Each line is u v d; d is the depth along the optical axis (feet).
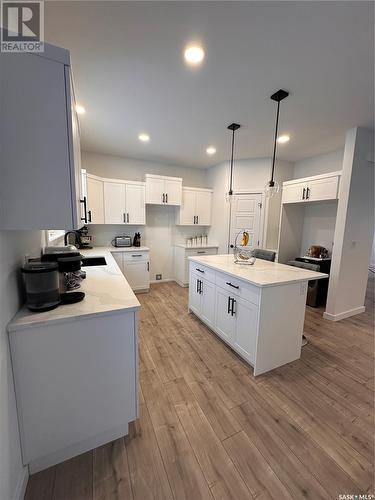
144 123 8.93
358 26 4.33
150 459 4.07
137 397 4.46
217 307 8.13
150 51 5.10
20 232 4.10
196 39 4.75
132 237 14.57
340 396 5.67
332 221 12.75
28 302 3.84
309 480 3.76
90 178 11.10
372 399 5.60
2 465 2.86
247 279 6.37
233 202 14.37
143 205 13.34
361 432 4.68
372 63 5.38
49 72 3.04
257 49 5.00
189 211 15.06
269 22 4.30
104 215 12.42
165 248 15.70
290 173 14.40
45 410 3.73
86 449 4.20
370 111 7.79
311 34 4.55
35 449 3.73
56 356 3.69
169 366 6.74
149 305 11.53
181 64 5.53
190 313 10.60
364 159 9.53
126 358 4.24
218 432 4.62
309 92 6.68
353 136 9.17
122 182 12.70
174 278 15.98
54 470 3.87
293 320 6.80
